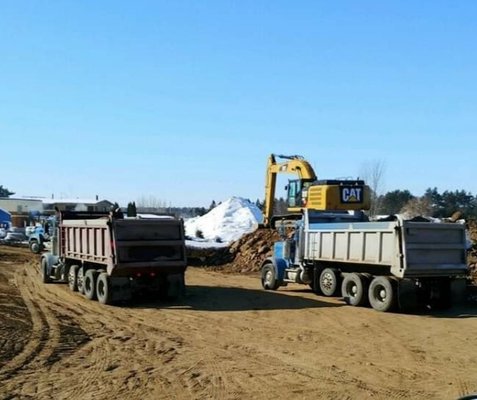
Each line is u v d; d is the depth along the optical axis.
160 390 9.31
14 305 17.62
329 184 26.23
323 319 16.17
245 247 33.97
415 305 17.30
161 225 19.03
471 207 70.62
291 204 29.83
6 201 95.12
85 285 20.23
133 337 13.51
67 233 22.42
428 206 65.56
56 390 9.25
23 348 12.00
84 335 13.59
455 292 18.20
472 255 23.94
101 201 85.12
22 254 40.97
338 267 20.72
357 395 9.16
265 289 23.31
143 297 20.14
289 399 8.91
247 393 9.19
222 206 62.22
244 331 14.38
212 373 10.36
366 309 18.03
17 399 8.76
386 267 18.20
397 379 10.12
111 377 10.03
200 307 18.41
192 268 33.56
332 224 19.88
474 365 11.19
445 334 14.21
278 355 11.80
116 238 18.33
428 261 17.34
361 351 12.27
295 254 22.09
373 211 53.16
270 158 34.22
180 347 12.48
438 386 9.73
